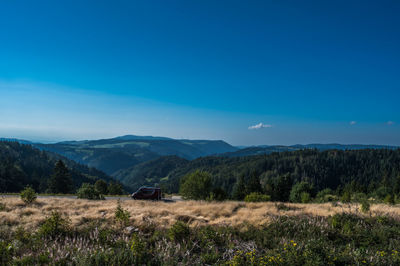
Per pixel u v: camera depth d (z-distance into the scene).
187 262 7.18
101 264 6.81
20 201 17.88
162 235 9.60
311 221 11.39
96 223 10.91
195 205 17.78
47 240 8.73
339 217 11.55
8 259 7.16
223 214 14.13
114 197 29.38
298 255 7.14
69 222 10.42
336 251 7.95
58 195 31.73
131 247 7.57
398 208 16.47
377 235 9.82
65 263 7.00
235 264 6.88
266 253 7.76
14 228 9.98
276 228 10.70
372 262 7.00
